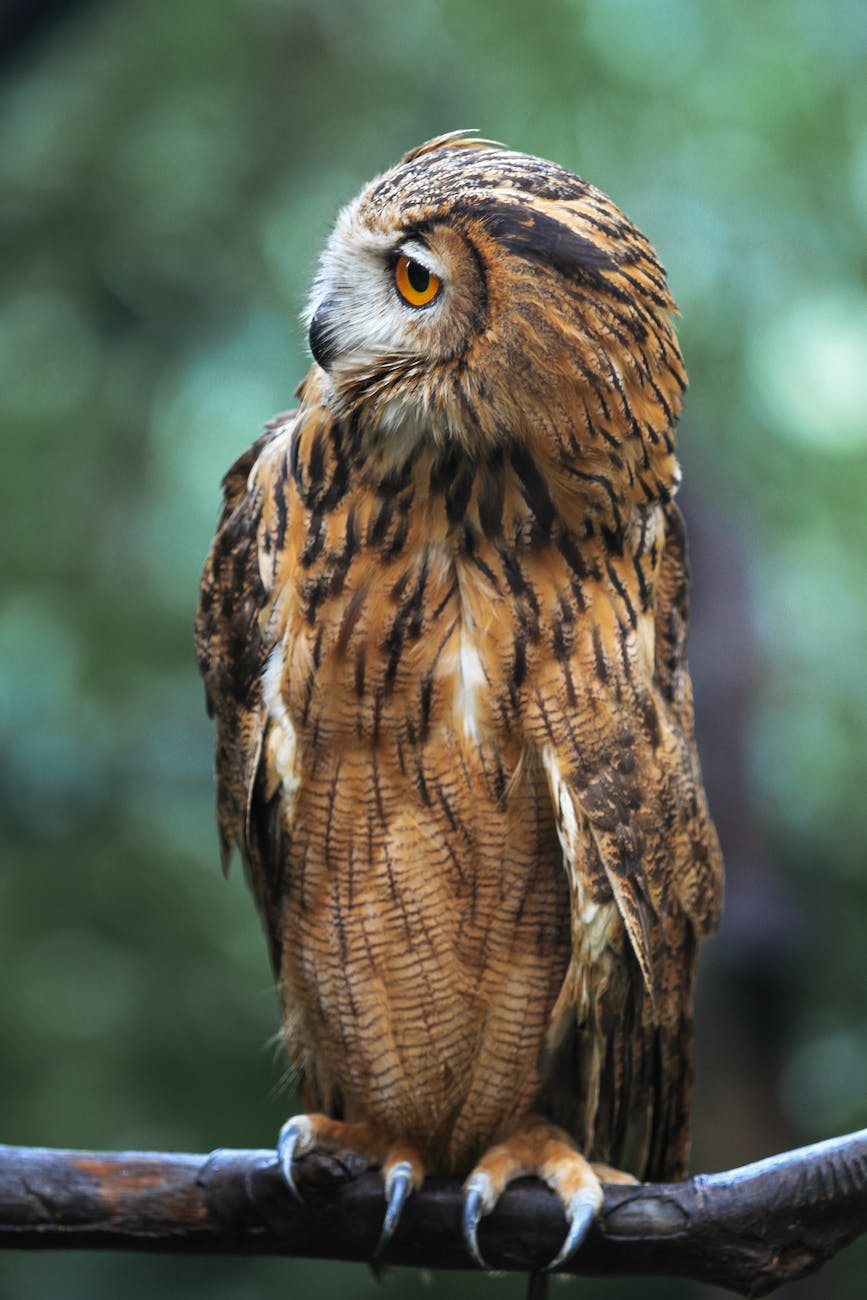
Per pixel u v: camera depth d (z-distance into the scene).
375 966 6.29
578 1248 5.63
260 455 6.50
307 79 14.68
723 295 13.36
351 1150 6.33
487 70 14.09
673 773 6.16
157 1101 12.69
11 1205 5.62
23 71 11.66
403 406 5.71
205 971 13.26
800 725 14.05
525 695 5.94
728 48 13.52
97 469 13.92
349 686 5.98
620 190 13.44
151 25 14.46
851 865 13.52
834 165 13.55
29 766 12.73
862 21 13.70
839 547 14.27
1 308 14.16
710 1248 5.50
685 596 6.48
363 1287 13.19
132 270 13.92
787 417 13.49
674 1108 6.73
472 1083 6.39
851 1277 12.73
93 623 13.37
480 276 5.53
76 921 13.22
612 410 5.62
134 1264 13.18
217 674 6.50
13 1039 12.66
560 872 6.15
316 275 6.13
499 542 5.87
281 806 6.27
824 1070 12.59
